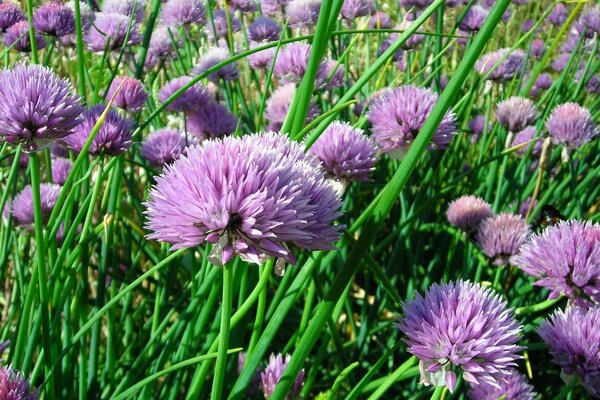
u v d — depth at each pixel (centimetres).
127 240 49
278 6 61
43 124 34
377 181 57
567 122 51
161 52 58
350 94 37
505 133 60
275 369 39
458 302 33
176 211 29
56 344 40
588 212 60
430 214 59
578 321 35
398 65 67
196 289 42
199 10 59
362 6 59
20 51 51
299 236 29
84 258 41
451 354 32
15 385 31
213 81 56
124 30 52
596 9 61
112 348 42
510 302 49
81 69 44
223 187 29
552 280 37
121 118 40
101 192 50
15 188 43
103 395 42
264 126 61
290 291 34
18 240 51
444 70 71
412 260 52
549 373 50
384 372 49
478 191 60
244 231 29
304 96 35
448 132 42
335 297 32
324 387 48
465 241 47
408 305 34
